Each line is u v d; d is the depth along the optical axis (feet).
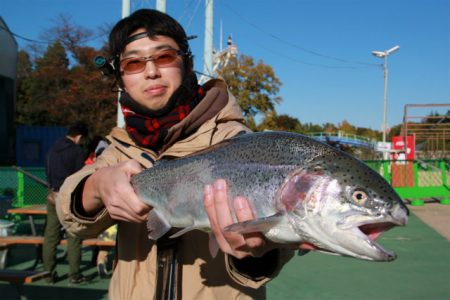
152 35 3.27
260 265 2.82
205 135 3.29
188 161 3.17
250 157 2.95
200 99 3.50
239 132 3.29
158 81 3.27
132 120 3.40
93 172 3.33
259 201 2.84
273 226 2.70
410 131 34.24
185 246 3.06
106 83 48.16
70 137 9.23
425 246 11.98
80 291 8.58
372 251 2.54
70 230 3.28
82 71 49.80
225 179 2.97
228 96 3.50
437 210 18.81
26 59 68.13
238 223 2.53
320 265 10.14
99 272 9.48
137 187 3.28
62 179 8.84
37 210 12.09
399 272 9.50
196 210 3.02
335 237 2.64
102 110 49.47
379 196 2.66
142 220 2.96
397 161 21.65
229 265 2.80
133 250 3.18
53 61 59.26
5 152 30.71
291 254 2.98
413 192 20.65
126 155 3.49
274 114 50.98
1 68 30.42
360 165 2.78
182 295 2.98
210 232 2.98
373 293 8.14
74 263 9.04
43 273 7.34
